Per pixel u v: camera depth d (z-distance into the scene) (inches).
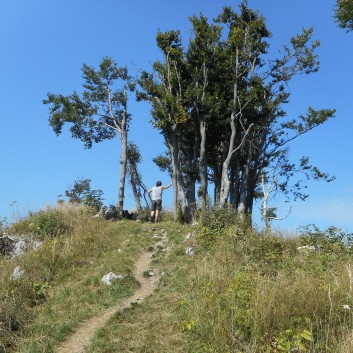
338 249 529.0
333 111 1026.1
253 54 991.6
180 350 309.9
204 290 379.9
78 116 1134.4
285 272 406.6
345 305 307.1
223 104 981.8
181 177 951.6
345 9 802.2
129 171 1259.2
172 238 647.8
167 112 951.6
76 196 1041.5
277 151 1058.7
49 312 413.1
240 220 672.4
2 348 343.0
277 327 297.7
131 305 408.5
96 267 529.3
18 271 494.9
